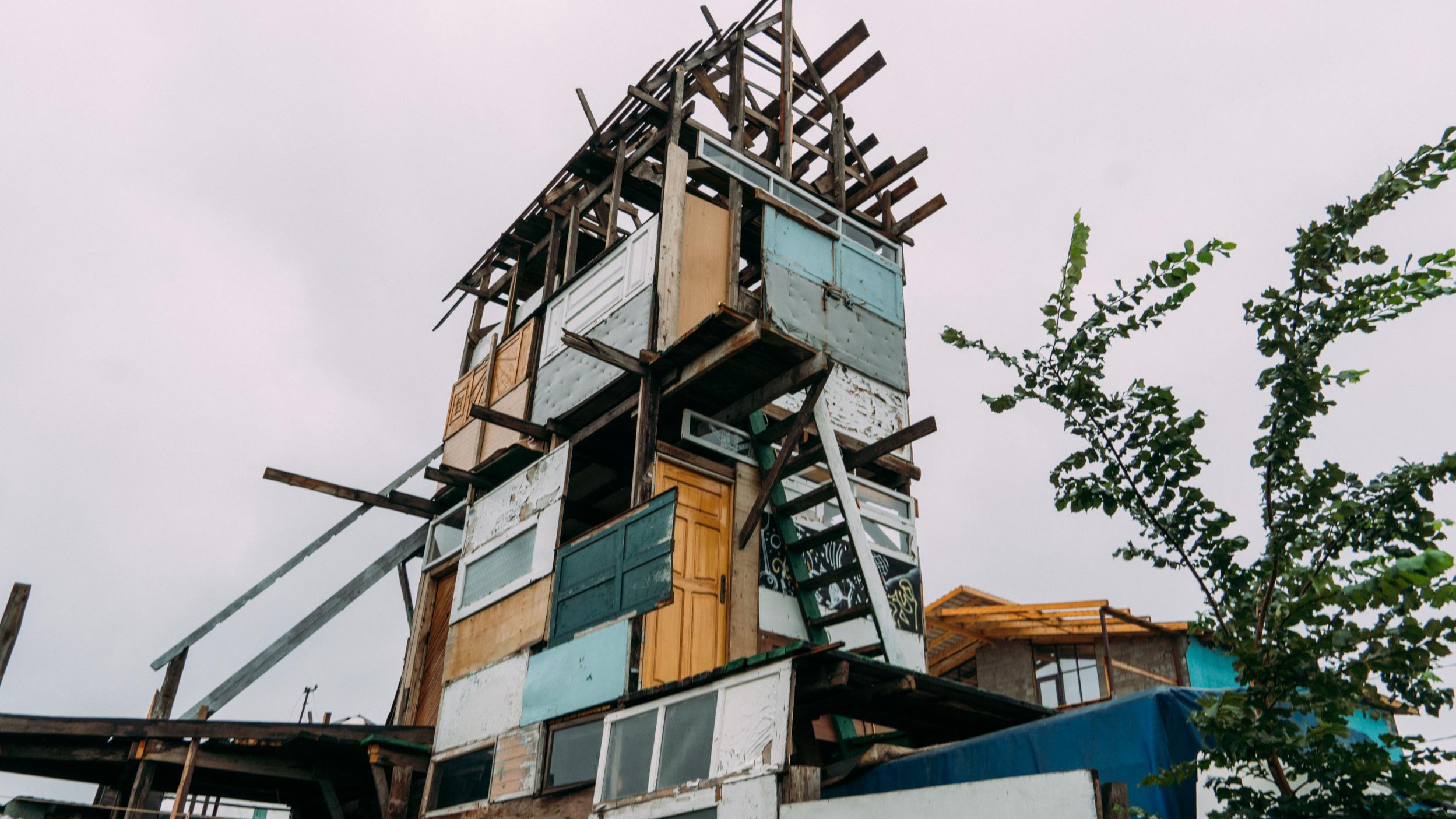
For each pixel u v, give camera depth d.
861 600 12.41
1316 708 3.74
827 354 10.47
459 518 14.91
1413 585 3.49
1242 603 4.06
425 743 12.05
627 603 10.21
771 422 12.54
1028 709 8.95
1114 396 4.72
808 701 8.95
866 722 9.94
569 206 15.55
